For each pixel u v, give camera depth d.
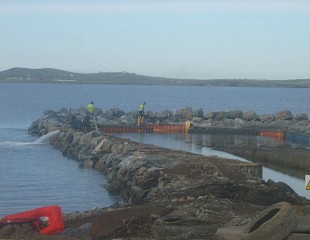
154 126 68.12
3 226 16.92
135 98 185.25
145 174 29.45
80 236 16.55
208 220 15.41
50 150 52.69
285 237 11.24
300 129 64.44
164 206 20.00
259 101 180.25
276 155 42.50
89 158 43.19
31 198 29.92
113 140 47.50
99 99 171.62
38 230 16.81
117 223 17.67
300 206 19.08
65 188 33.22
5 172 38.91
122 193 30.89
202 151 47.88
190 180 26.73
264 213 12.04
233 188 23.53
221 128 67.62
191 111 78.75
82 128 58.56
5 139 62.00
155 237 13.97
